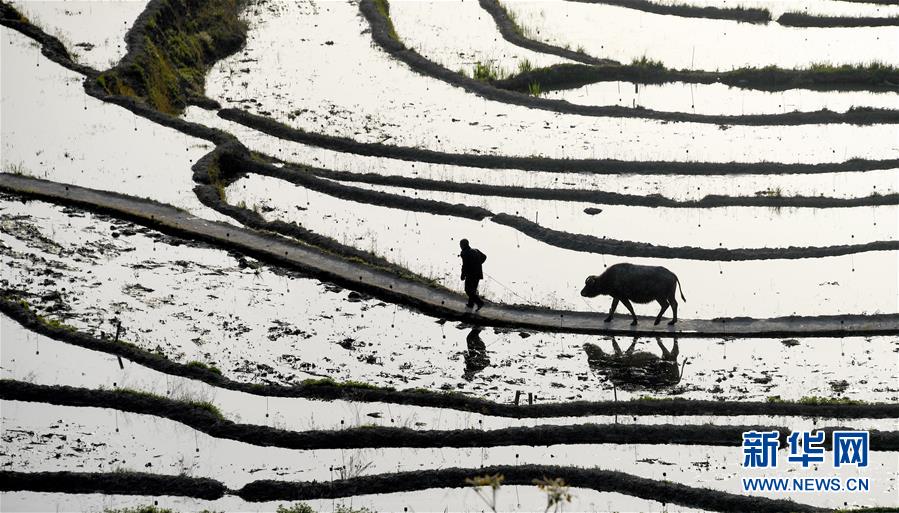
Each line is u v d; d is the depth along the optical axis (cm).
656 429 3812
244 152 5928
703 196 5634
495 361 4309
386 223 5375
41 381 4016
